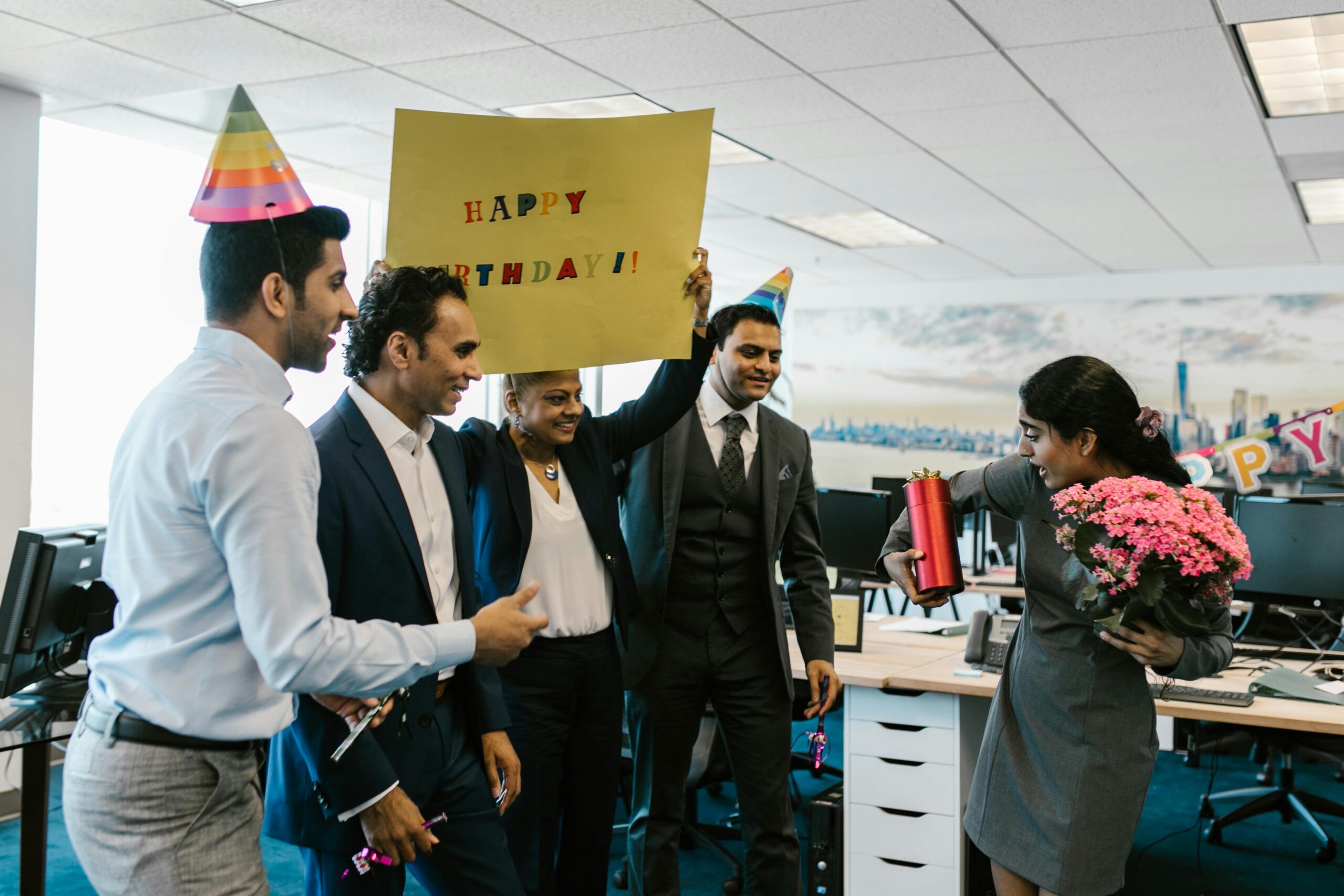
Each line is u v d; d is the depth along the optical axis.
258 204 1.20
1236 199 5.64
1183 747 4.59
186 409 1.15
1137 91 3.92
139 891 1.14
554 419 1.89
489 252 1.71
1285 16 3.19
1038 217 6.20
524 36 3.42
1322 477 7.49
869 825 2.66
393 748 1.49
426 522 1.57
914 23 3.30
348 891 1.48
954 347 8.70
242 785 1.22
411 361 1.52
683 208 1.71
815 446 9.16
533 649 1.93
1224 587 1.65
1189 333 7.91
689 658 2.17
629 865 2.25
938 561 2.01
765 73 3.79
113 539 1.19
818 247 7.32
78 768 1.18
